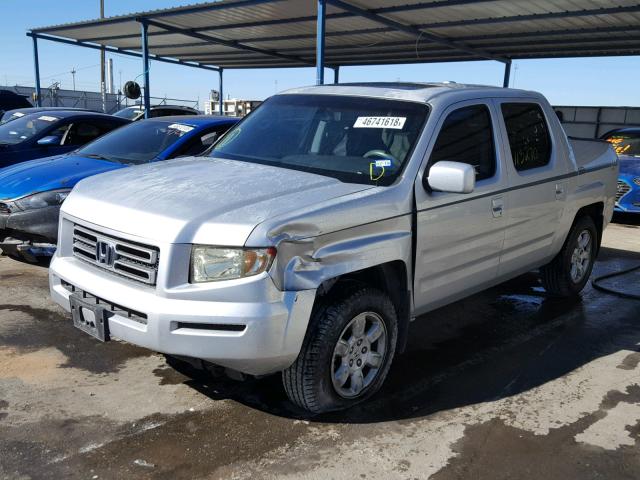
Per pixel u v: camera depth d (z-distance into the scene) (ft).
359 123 13.35
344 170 12.40
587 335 16.40
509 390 12.90
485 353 14.92
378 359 11.82
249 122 15.34
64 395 11.72
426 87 14.32
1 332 14.55
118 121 29.48
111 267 10.69
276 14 43.52
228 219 9.80
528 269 16.71
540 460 10.27
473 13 40.06
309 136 13.74
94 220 10.94
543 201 15.93
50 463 9.53
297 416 11.36
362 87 14.67
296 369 10.52
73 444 10.07
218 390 12.25
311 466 9.79
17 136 27.17
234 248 9.57
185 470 9.52
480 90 14.65
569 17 39.93
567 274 18.66
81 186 12.44
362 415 11.55
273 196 10.70
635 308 18.93
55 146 26.94
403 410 11.80
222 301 9.55
